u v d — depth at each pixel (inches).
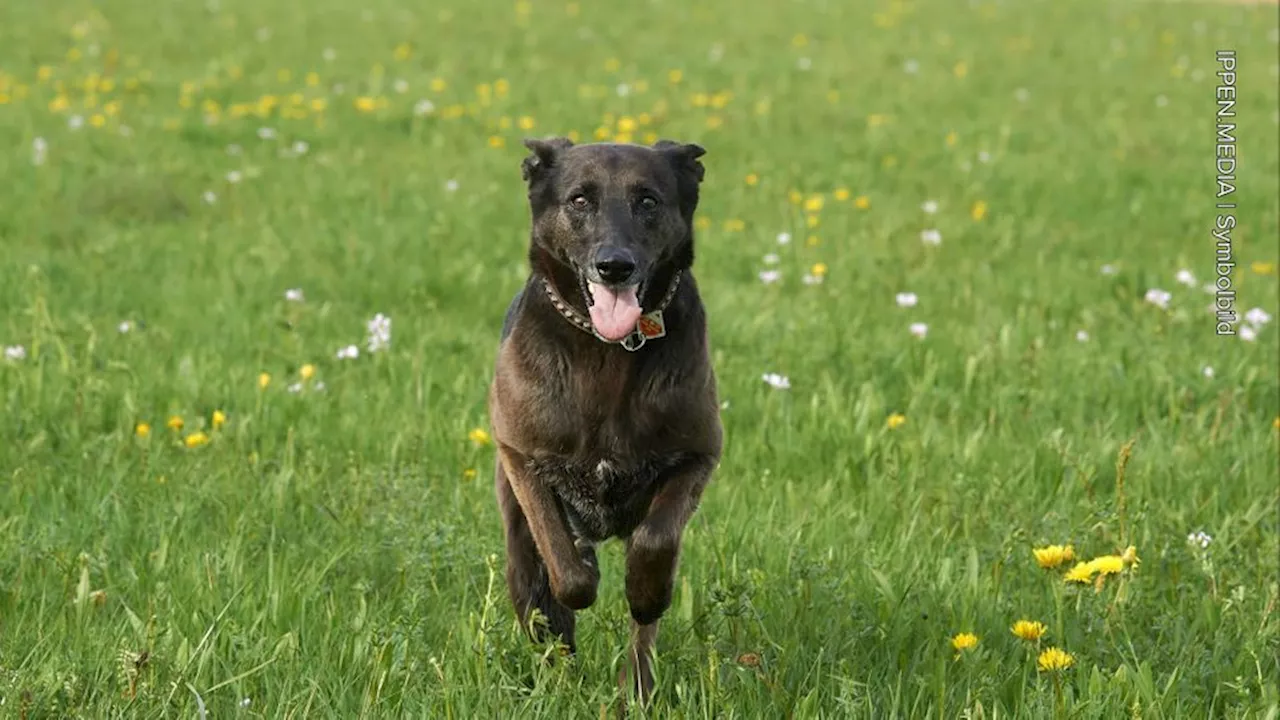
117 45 1206.9
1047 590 301.4
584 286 268.8
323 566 301.7
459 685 244.4
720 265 623.2
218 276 571.8
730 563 302.7
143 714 231.5
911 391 449.7
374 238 645.9
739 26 1434.5
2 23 1266.0
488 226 685.3
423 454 372.5
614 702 252.1
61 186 722.2
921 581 301.3
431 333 490.0
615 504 273.3
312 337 489.7
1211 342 508.4
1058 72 1228.5
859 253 644.1
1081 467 372.5
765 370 455.8
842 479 368.8
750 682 247.4
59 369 420.8
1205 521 347.6
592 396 263.9
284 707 235.8
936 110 1064.8
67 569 288.4
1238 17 1537.9
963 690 253.8
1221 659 272.5
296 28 1338.6
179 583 283.6
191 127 888.3
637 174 277.9
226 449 367.9
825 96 1107.3
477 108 1017.5
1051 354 487.2
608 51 1282.0
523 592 276.1
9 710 229.6
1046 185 829.8
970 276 606.5
